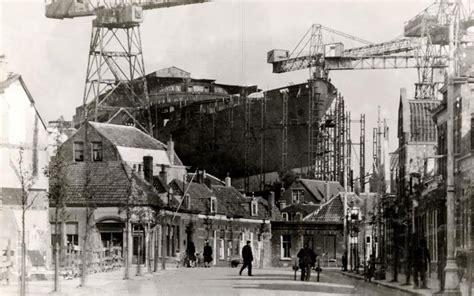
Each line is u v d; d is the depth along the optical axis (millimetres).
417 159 56219
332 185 98750
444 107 47250
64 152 69438
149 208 63750
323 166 97875
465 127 42469
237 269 71562
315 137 94000
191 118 91188
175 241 76812
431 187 51281
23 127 48812
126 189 63781
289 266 96875
